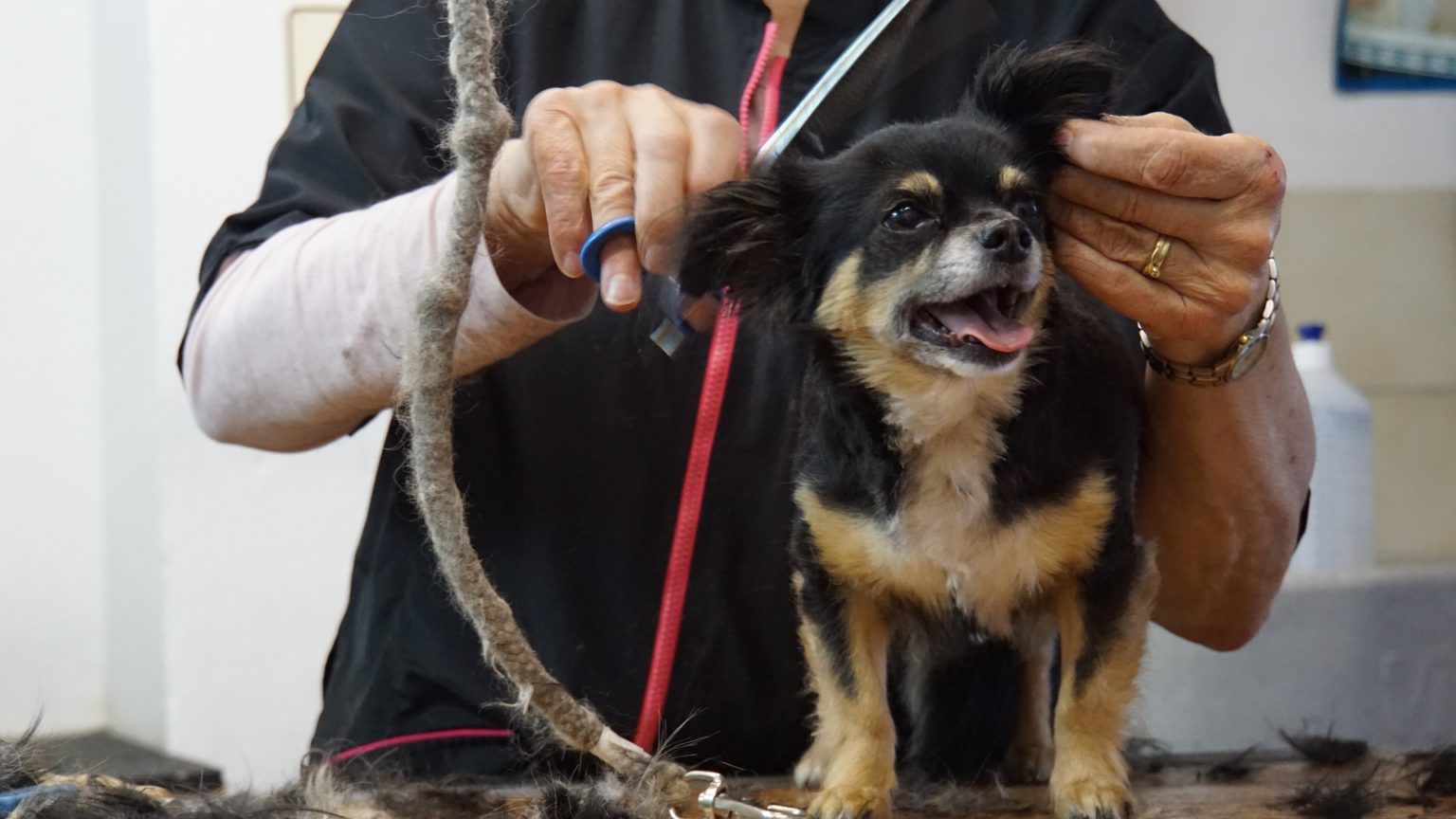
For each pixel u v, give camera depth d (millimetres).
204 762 2363
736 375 1562
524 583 1534
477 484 1560
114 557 2814
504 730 1464
